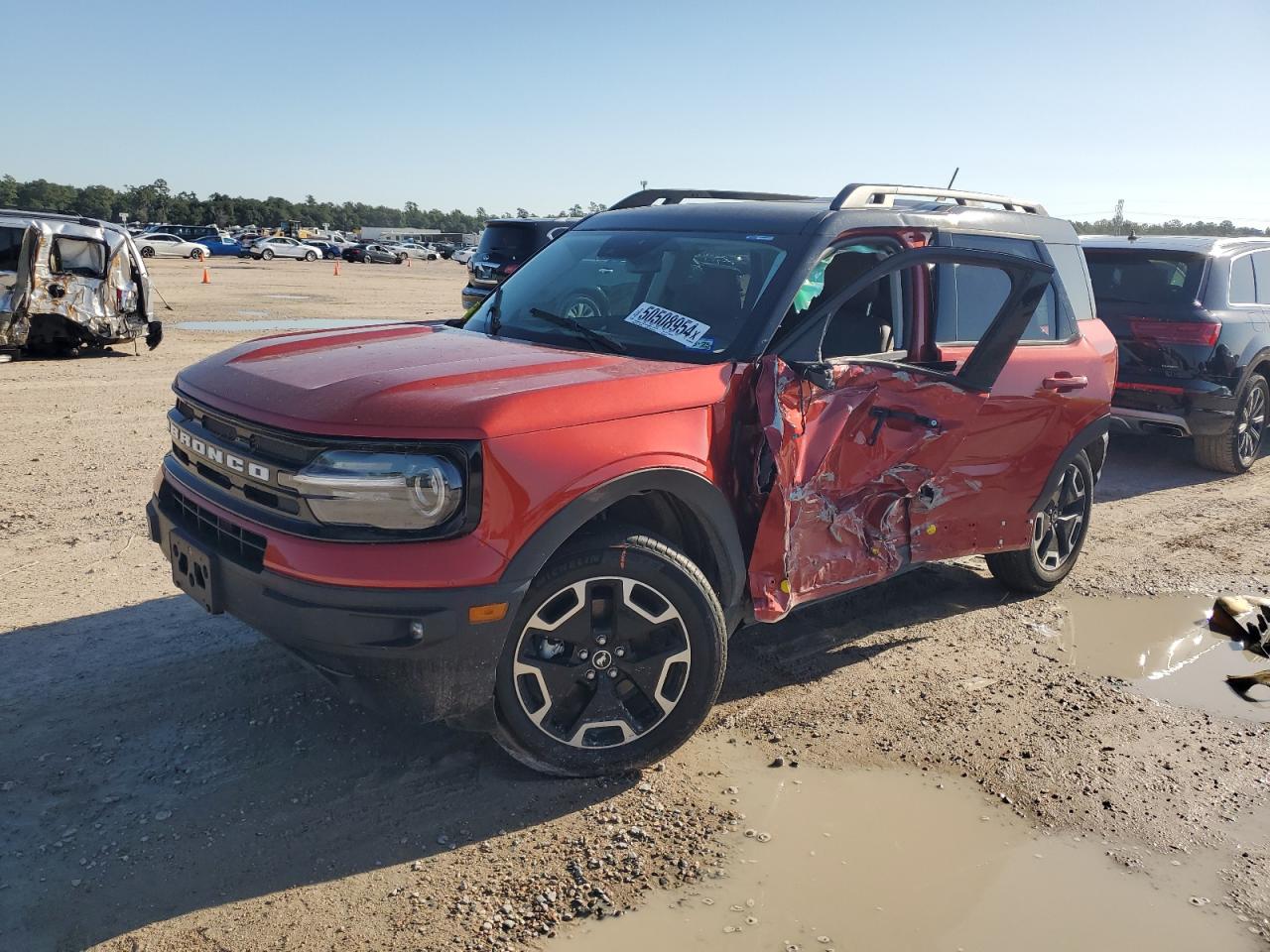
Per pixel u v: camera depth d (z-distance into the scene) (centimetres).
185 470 359
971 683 435
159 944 259
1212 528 693
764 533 355
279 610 296
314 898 279
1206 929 284
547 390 311
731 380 352
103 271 1279
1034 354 477
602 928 273
